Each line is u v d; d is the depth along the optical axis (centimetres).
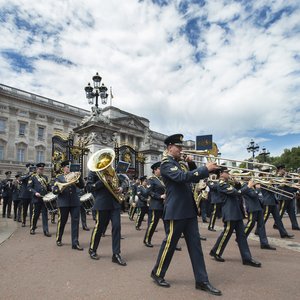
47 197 895
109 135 1539
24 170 4803
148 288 425
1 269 518
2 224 1141
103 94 1616
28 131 4981
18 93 4972
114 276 480
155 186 766
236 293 410
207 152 544
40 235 884
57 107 5297
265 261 595
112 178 609
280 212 1052
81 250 673
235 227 586
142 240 823
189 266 546
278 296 399
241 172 757
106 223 614
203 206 1326
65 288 424
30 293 405
